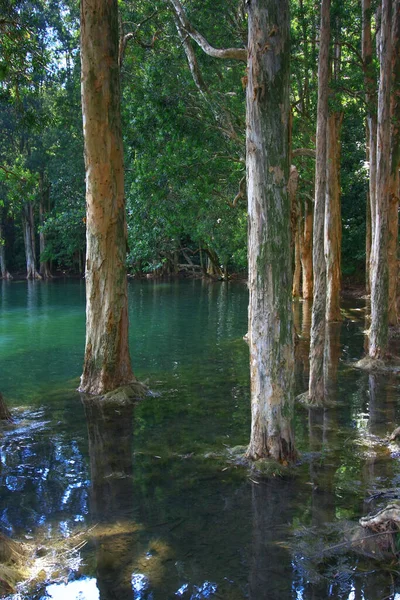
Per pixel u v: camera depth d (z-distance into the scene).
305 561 4.38
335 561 4.39
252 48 5.96
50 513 5.26
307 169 17.77
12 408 9.02
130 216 20.09
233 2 14.80
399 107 16.11
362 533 4.66
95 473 6.27
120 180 10.02
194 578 4.16
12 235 49.34
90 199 9.84
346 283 34.00
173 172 14.88
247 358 13.20
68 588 4.05
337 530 4.85
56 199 41.16
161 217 18.39
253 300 6.32
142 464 6.54
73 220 38.53
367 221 22.94
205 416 8.56
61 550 4.57
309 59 17.28
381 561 4.38
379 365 11.89
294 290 27.42
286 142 6.04
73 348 14.73
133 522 5.06
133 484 5.94
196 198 16.48
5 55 9.83
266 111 5.95
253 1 5.93
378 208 12.00
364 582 4.10
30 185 11.87
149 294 31.69
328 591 4.00
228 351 14.16
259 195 6.04
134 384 10.00
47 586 4.07
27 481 6.04
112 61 9.66
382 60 11.66
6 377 11.30
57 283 41.25
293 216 14.19
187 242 48.03
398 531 4.52
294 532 4.82
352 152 27.97
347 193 30.19
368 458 6.62
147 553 4.52
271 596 3.94
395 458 6.62
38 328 18.52
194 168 15.23
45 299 28.92
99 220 9.84
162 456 6.80
